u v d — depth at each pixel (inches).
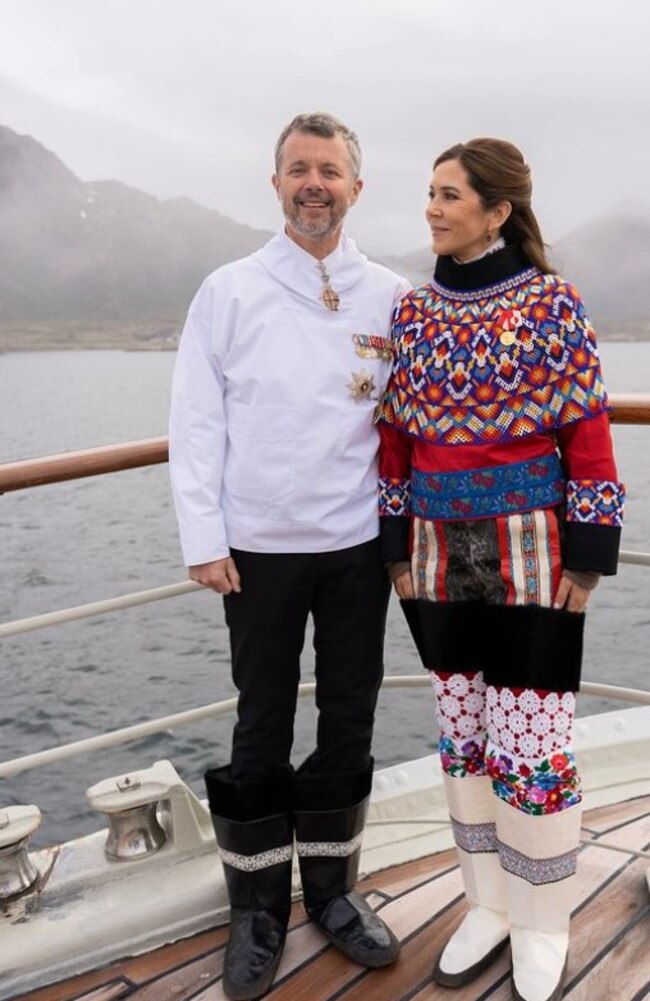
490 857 67.1
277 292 64.2
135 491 1628.9
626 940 68.0
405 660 620.4
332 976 67.4
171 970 69.7
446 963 65.6
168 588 72.9
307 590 66.5
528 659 60.2
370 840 82.8
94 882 76.0
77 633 726.5
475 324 59.1
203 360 65.2
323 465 64.4
